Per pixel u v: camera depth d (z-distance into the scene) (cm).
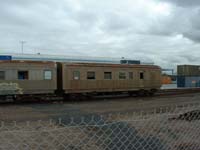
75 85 1805
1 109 1277
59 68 1817
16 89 1611
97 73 1898
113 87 1970
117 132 529
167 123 613
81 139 532
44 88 1702
